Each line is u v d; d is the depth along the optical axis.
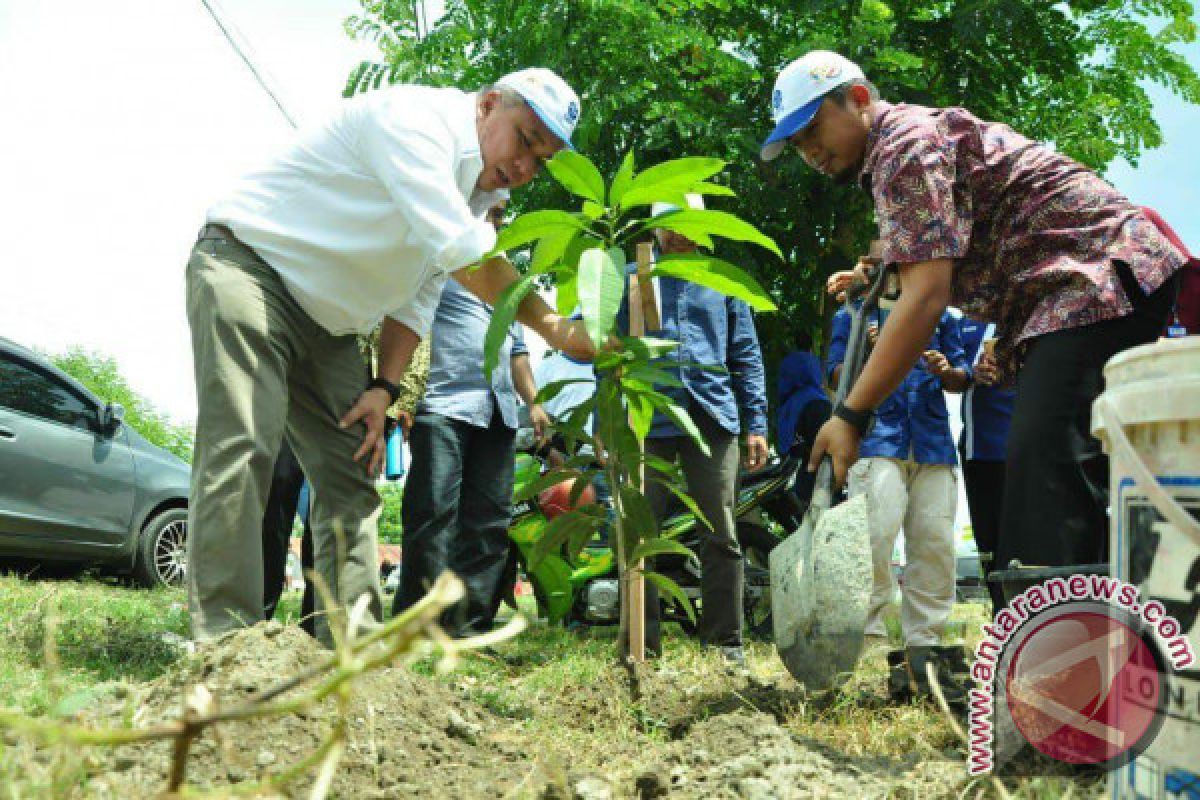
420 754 1.92
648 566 5.29
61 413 7.33
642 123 9.52
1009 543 2.28
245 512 2.64
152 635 3.60
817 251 9.59
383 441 3.08
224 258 2.75
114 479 7.48
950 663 3.18
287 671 1.99
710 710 2.69
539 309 2.88
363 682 2.08
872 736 2.39
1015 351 2.49
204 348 2.70
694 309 4.20
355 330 2.97
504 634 0.86
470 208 3.12
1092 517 2.22
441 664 0.83
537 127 2.88
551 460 5.33
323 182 2.83
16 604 4.65
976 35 9.42
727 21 10.55
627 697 2.73
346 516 3.02
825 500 2.66
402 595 4.18
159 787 1.56
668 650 4.64
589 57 9.30
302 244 2.79
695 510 2.86
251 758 1.71
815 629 2.58
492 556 4.44
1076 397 2.24
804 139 2.78
